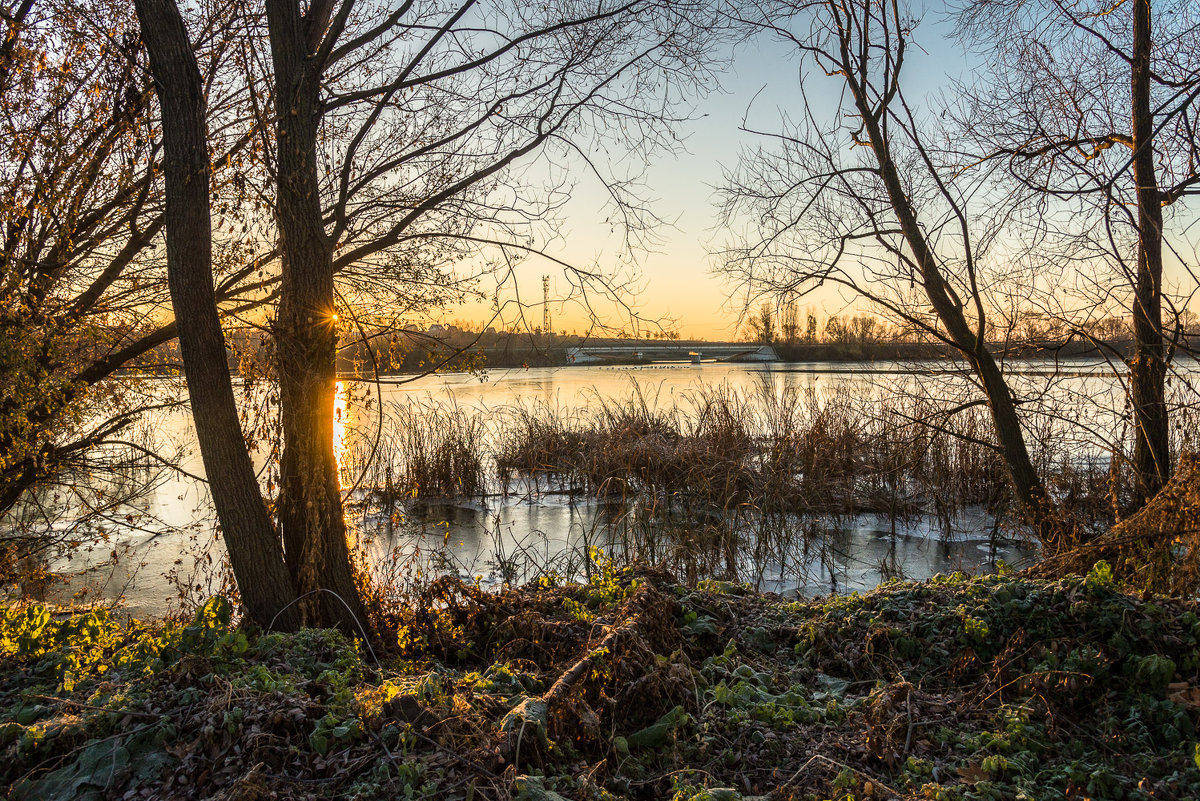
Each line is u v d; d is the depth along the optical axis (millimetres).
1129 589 5867
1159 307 9242
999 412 10000
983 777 3842
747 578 9969
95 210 7879
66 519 10828
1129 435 12133
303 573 5613
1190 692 4410
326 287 5766
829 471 14039
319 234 5734
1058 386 10633
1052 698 4539
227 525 5426
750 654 5418
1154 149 8875
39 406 7531
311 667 4699
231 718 3725
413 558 7484
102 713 3832
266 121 6047
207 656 4484
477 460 15508
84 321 7820
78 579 9781
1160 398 9367
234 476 5410
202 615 5008
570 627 5375
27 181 7246
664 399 27266
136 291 8391
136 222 8000
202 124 5234
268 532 5547
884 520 12844
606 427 18219
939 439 13938
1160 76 9117
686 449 14852
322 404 5738
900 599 5738
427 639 5852
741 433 15961
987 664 4969
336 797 3391
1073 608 5004
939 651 5117
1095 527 10586
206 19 7500
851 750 4117
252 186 6488
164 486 15508
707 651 5480
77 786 3467
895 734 4258
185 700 3951
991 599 5367
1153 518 6715
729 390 19359
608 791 3686
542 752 3789
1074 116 9477
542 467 16781
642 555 9938
